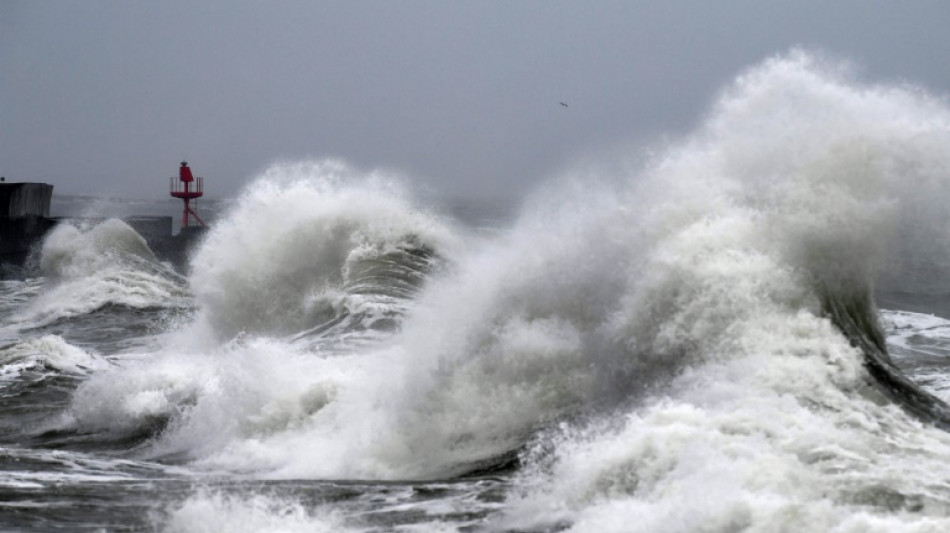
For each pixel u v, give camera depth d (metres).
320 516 30.41
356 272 80.12
